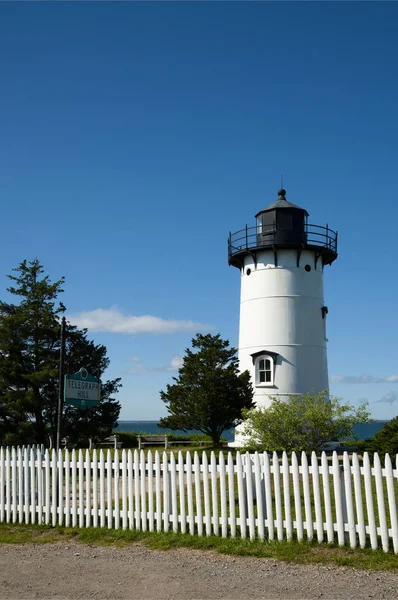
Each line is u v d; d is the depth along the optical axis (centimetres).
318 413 1614
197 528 1005
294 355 3044
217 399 2734
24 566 862
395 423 2083
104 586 757
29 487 1177
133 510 1081
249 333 3170
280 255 3152
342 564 820
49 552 944
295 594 709
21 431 2042
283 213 3144
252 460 1002
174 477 1040
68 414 2164
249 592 720
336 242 3272
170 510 1054
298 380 3022
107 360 2336
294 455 934
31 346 2167
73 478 1119
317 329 3136
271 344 3069
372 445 2102
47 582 780
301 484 1400
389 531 869
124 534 1024
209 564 845
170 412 2923
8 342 2164
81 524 1097
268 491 951
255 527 972
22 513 1167
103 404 2234
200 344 2973
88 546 977
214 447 2828
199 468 1024
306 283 3148
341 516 892
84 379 1473
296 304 3103
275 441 1622
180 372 2917
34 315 2178
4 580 792
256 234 3197
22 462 1179
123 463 1080
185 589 736
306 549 880
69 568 846
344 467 897
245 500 1004
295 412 1670
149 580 777
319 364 3108
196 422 2786
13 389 2142
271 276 3144
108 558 895
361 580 755
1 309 2236
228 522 984
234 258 3316
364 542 873
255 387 3050
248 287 3234
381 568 798
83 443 2208
